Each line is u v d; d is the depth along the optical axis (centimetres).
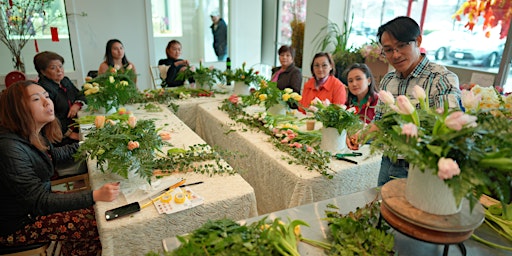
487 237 101
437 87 141
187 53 562
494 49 276
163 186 142
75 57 461
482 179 74
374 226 102
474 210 88
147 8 493
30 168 137
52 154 185
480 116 89
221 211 136
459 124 74
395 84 160
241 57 598
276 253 85
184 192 139
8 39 414
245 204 142
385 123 95
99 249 170
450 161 73
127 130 146
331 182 162
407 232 86
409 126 79
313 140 192
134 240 122
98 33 470
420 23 341
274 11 575
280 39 584
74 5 444
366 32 407
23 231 148
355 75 227
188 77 359
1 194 138
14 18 412
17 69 418
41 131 183
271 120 229
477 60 292
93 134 146
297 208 116
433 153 79
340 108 175
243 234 87
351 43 426
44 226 150
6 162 130
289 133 199
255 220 107
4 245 147
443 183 82
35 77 439
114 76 281
